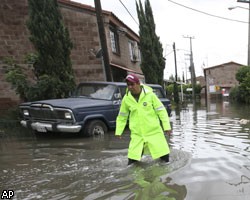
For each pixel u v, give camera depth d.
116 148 7.49
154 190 4.29
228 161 5.86
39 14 11.73
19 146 8.30
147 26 21.53
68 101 9.55
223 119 14.25
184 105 32.69
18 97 13.90
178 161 5.77
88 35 15.48
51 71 11.82
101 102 9.72
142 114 5.38
